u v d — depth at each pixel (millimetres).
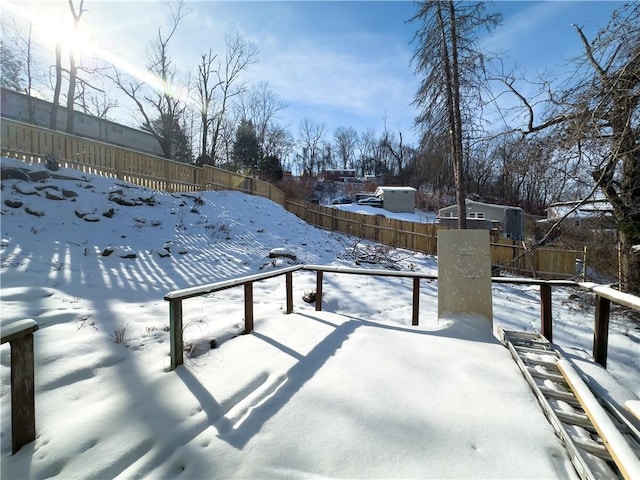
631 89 4141
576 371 2715
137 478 1742
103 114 28125
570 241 11086
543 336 3648
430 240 15078
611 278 9812
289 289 4582
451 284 4008
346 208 31844
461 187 11125
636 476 1491
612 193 6031
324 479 1719
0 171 8125
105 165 10992
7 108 21625
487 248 3943
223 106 29922
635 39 4238
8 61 20953
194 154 32125
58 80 17109
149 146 30156
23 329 1878
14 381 1906
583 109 4617
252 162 32938
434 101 11414
